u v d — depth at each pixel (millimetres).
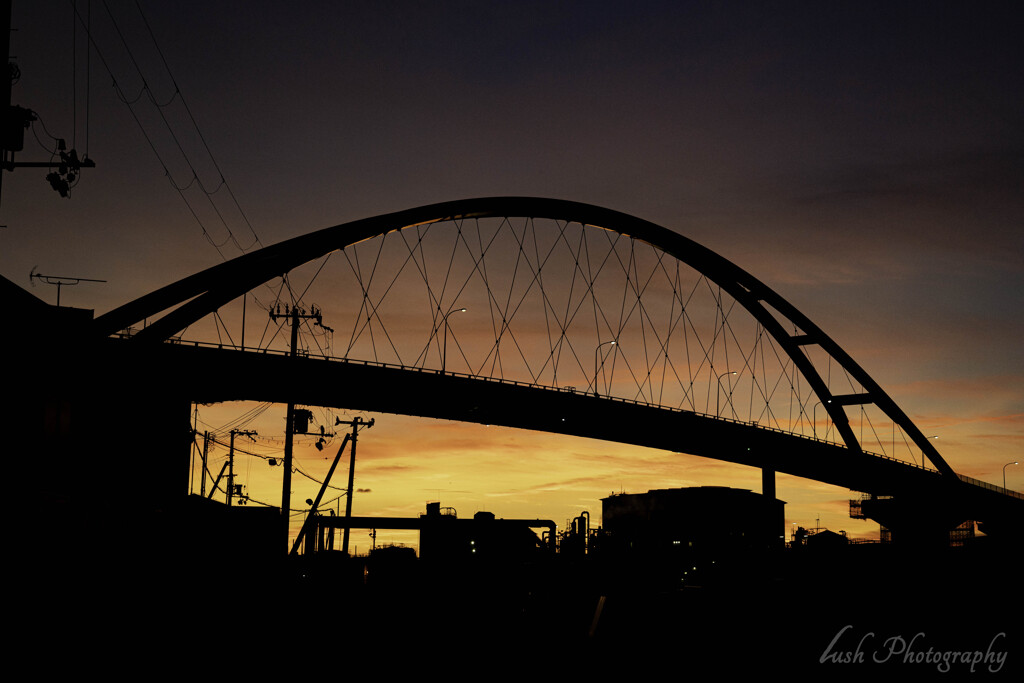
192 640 32094
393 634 35406
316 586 60000
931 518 137500
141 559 40719
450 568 66125
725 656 18359
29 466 30469
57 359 33500
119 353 57062
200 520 47656
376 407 90875
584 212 106688
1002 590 17891
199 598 43781
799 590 19078
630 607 20344
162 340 70875
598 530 84938
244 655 28297
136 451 43219
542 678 22375
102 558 35875
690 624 19094
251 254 77875
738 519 103250
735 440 122688
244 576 48469
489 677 23000
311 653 28859
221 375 74250
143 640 31188
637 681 18938
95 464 37656
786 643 18141
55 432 33281
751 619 18734
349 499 77125
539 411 103188
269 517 49906
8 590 27375
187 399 50656
